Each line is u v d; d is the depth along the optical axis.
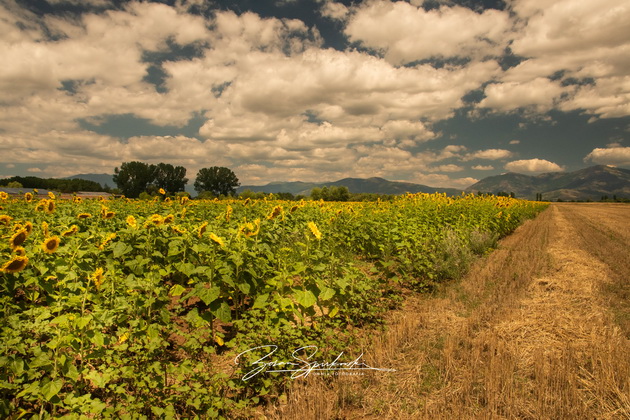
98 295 4.29
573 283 8.38
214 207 13.55
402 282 8.26
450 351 4.79
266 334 4.57
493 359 4.55
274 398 3.96
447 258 9.48
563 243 15.81
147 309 4.62
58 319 3.27
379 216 11.61
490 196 24.59
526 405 3.78
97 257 5.59
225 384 3.83
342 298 5.73
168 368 3.78
